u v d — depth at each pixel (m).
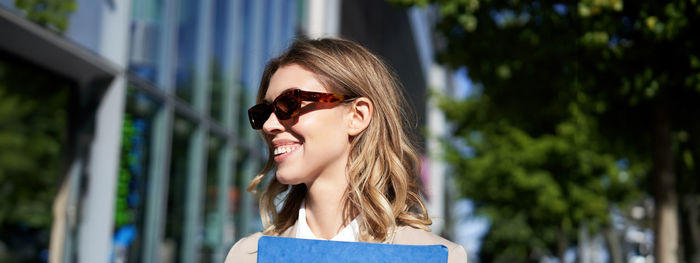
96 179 4.98
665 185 5.14
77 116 5.00
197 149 7.04
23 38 4.17
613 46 4.57
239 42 8.65
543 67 5.95
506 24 5.56
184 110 6.61
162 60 6.04
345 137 1.28
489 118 7.07
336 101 1.25
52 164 4.75
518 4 5.20
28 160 4.52
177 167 6.51
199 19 7.12
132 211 5.48
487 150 14.50
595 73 5.05
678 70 4.49
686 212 14.43
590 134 6.16
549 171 13.30
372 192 1.27
